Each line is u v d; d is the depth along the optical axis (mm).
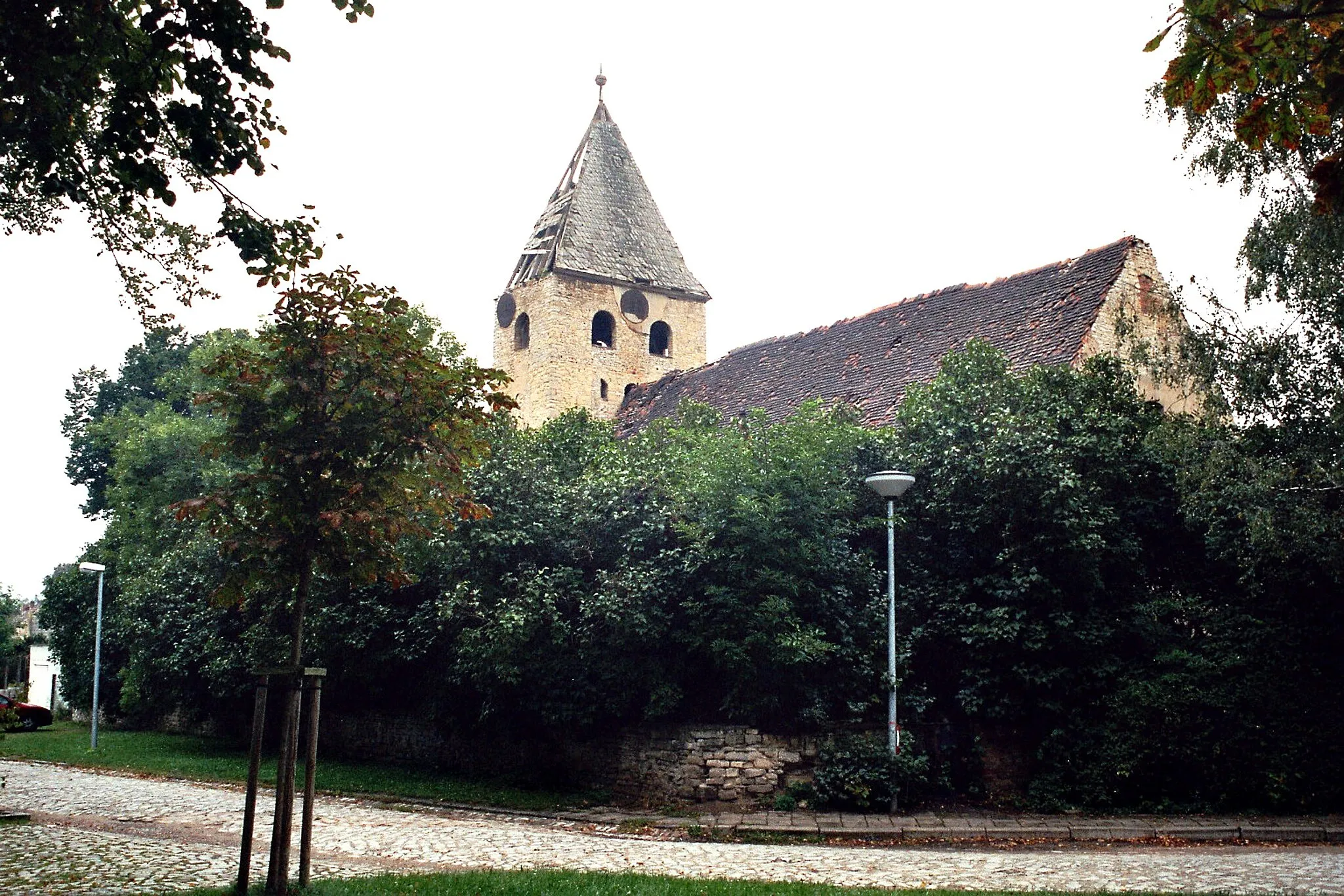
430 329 29156
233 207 9984
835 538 17688
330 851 12578
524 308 39375
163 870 10789
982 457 17500
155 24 9445
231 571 9547
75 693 45688
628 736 17938
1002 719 17406
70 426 53281
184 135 9625
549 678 18000
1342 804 15812
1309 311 17125
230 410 9336
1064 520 16641
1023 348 22891
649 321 39781
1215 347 17797
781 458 17156
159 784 20938
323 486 9156
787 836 14250
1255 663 16531
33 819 15172
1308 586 16672
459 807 17406
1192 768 16188
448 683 20656
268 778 21312
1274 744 15961
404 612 21406
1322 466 16391
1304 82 6547
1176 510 18188
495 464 19031
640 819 15461
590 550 18531
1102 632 16938
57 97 9508
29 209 12258
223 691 26625
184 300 12641
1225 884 10312
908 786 16203
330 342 9211
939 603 17859
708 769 16406
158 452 35281
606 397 38438
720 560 16750
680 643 17531
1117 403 18953
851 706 16703
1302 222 17000
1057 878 10836
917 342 26359
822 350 29422
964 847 13664
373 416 9281
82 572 44344
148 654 29734
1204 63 6465
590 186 40375
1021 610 17031
